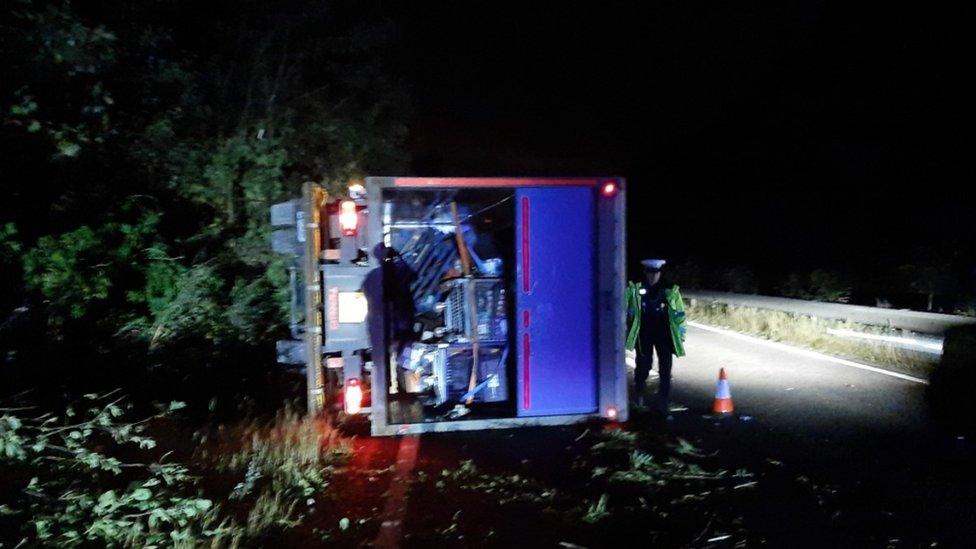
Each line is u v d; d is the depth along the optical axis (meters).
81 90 11.82
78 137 11.15
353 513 6.58
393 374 10.25
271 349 12.77
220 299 13.77
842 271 23.69
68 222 11.34
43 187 11.36
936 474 7.46
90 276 10.91
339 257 9.44
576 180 9.25
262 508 6.29
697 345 15.98
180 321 12.55
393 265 10.14
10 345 10.16
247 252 14.34
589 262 9.45
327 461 7.91
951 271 19.73
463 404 9.66
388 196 10.20
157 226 13.00
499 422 9.20
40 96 11.28
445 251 10.25
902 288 21.17
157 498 6.16
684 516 6.45
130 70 13.31
